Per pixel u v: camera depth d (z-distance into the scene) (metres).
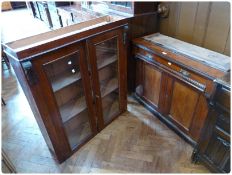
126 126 2.03
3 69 3.16
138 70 2.12
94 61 1.50
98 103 1.77
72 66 1.48
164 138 1.88
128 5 1.90
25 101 2.47
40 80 1.20
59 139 1.55
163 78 1.79
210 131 1.36
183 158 1.69
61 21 2.94
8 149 1.83
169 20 2.07
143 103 2.27
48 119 1.37
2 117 2.21
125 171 1.61
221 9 1.60
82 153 1.77
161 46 1.80
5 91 2.67
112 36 1.54
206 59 1.52
